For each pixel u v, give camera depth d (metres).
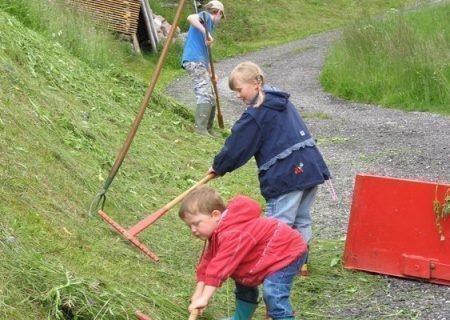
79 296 4.61
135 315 4.71
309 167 5.59
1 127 6.51
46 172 6.33
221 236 4.51
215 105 11.70
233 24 36.06
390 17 19.50
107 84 11.02
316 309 5.60
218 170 5.64
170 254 6.19
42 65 9.37
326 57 22.23
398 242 6.12
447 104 15.09
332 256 6.52
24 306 4.40
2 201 5.43
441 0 25.08
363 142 11.91
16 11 12.02
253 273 4.65
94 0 22.55
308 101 17.17
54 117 7.86
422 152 10.88
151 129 10.20
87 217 6.12
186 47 11.35
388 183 6.16
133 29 22.97
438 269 5.97
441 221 6.01
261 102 5.51
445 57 16.52
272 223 4.70
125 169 7.91
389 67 17.06
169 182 8.23
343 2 41.22
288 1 39.69
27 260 4.79
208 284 4.45
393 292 5.86
